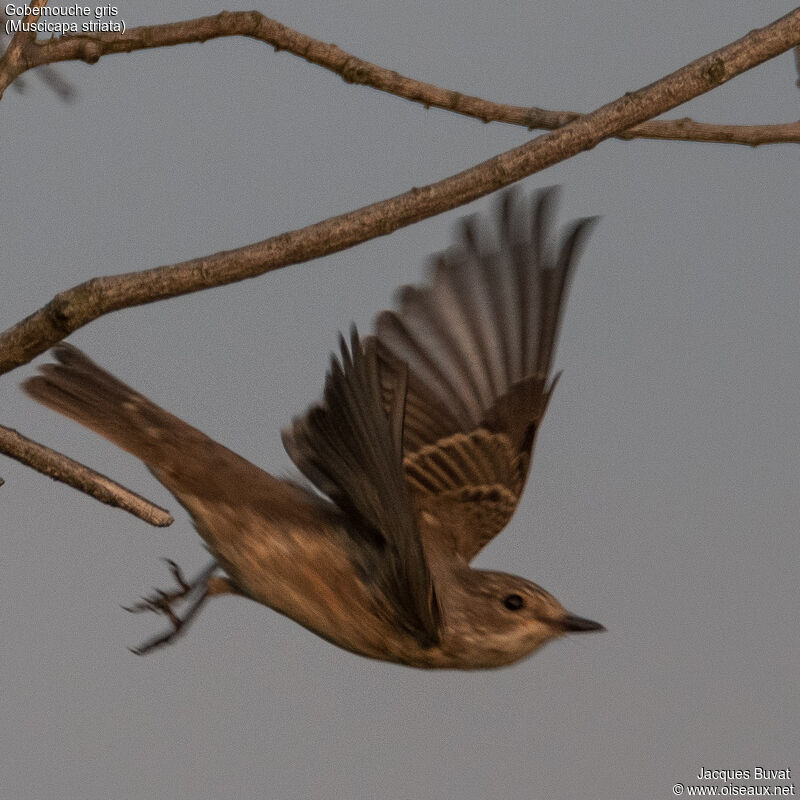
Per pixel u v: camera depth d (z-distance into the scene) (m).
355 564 7.05
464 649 7.71
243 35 5.95
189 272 5.27
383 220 5.41
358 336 5.29
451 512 8.91
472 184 5.47
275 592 7.21
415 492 8.96
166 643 7.38
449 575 8.11
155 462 7.21
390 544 6.69
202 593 7.52
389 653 7.40
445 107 6.54
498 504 8.98
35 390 7.29
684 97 5.60
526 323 9.18
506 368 9.22
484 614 7.88
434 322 9.02
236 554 7.18
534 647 7.98
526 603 7.98
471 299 9.06
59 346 7.47
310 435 6.02
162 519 5.54
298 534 7.12
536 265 9.14
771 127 6.82
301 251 5.33
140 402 7.35
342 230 5.35
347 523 6.99
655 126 6.75
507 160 5.51
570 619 7.96
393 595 7.03
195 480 7.24
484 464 9.07
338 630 7.28
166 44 5.65
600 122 5.55
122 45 5.49
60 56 5.38
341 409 5.62
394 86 6.44
